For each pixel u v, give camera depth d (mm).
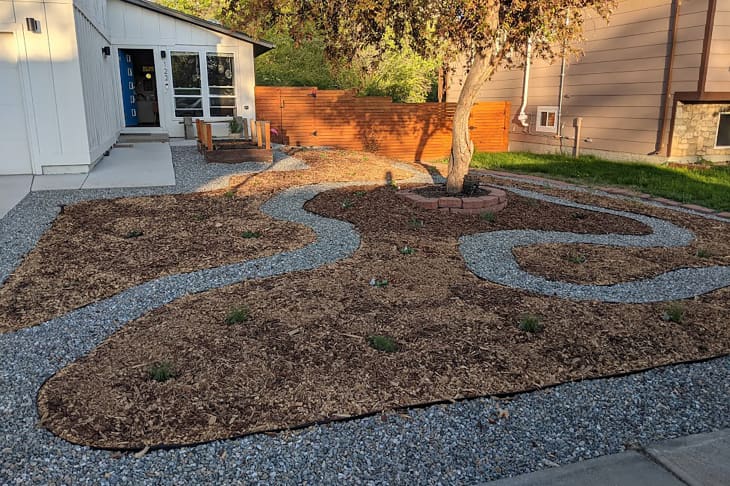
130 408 3004
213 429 2850
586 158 13961
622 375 3488
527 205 8133
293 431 2857
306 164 11242
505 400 3182
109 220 6730
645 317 4309
